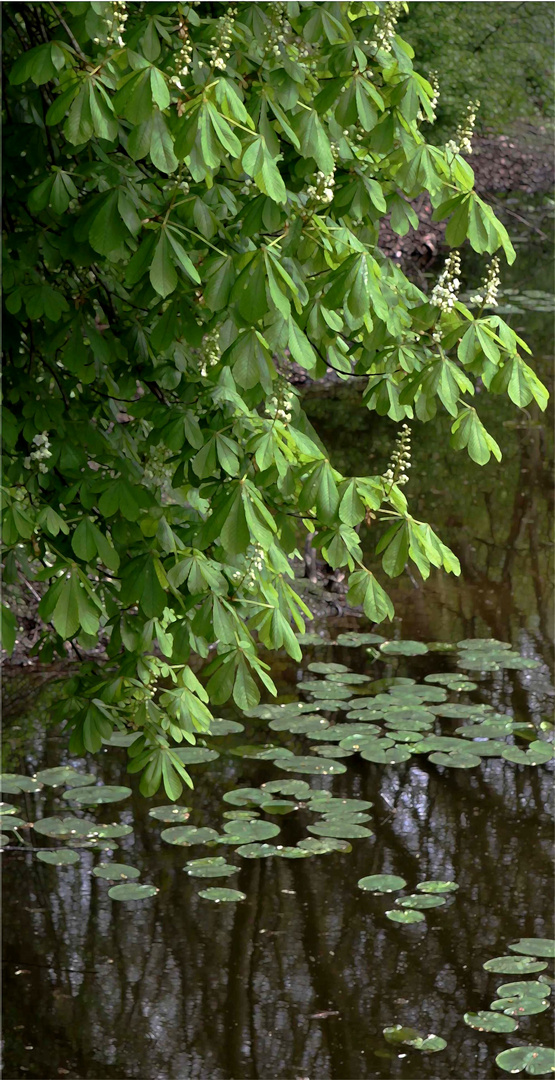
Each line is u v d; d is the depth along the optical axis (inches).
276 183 107.6
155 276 112.4
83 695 153.3
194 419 129.3
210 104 104.7
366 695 276.4
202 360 144.6
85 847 211.9
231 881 204.1
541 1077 157.5
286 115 125.0
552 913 194.7
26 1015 170.2
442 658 299.6
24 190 138.4
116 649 152.7
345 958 184.1
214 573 134.7
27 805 227.9
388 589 348.2
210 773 240.5
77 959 182.9
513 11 796.6
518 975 180.7
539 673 293.3
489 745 247.1
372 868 207.3
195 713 149.4
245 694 131.5
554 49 807.1
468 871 206.4
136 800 229.9
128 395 148.9
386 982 178.7
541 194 941.2
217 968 181.8
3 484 135.5
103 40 117.3
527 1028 169.6
